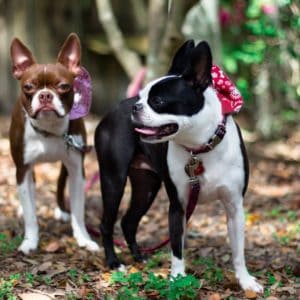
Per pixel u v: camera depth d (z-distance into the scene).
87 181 7.59
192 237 5.66
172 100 3.73
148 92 3.78
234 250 4.23
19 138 5.09
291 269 4.62
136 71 10.73
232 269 4.66
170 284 4.00
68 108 4.82
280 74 9.36
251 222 6.03
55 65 4.82
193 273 4.52
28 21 11.56
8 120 11.23
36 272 4.50
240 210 4.16
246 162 4.12
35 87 4.71
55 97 4.68
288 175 8.12
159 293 4.06
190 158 3.99
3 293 4.08
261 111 10.22
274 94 10.10
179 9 7.09
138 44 11.88
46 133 5.03
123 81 12.17
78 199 5.29
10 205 6.55
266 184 7.77
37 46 11.66
